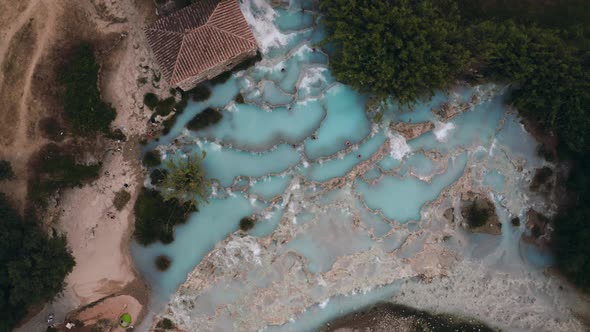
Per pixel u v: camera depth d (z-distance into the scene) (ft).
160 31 123.24
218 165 139.03
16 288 117.60
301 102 138.51
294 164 138.51
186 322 143.13
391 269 147.13
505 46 125.18
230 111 138.62
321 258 144.25
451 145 143.54
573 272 141.59
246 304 144.05
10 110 127.85
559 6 142.00
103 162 136.77
